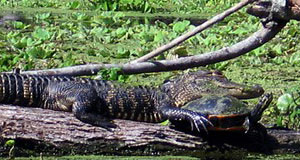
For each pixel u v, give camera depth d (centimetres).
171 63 1282
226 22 2281
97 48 1736
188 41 1820
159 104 1047
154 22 2236
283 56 1702
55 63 1513
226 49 1276
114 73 1273
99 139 960
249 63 1609
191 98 1043
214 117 952
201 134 974
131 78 1406
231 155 979
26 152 951
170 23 2223
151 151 966
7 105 971
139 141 962
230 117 951
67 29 1969
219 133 975
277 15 1165
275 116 1168
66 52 1667
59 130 958
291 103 1172
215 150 974
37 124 955
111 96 1038
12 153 942
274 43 1847
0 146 944
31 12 2425
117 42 1838
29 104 1020
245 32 1961
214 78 1059
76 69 1280
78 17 2248
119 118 1045
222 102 968
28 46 1678
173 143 966
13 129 945
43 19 2233
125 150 963
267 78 1466
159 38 1820
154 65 1284
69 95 1009
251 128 974
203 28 1228
